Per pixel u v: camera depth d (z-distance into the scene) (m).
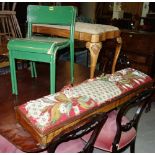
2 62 2.56
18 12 3.69
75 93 1.31
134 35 2.83
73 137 1.00
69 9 1.78
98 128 1.10
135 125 1.54
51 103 1.19
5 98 1.70
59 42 1.62
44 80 2.09
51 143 0.98
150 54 2.75
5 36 2.90
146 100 1.38
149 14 3.62
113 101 1.34
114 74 1.66
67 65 2.64
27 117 1.12
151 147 1.96
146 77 1.67
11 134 1.24
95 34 1.79
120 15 4.00
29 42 1.55
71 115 1.13
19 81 2.04
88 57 3.16
